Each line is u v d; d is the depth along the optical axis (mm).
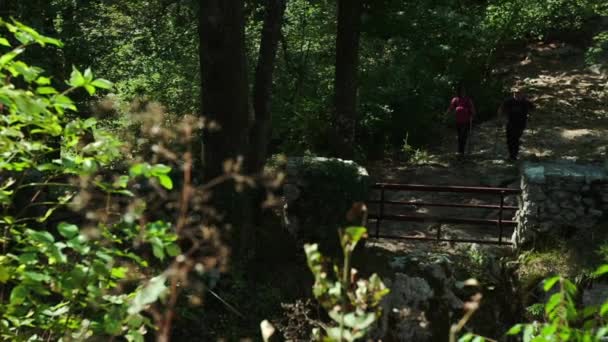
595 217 13836
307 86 21516
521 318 12531
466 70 26703
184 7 21375
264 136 14391
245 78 13062
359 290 2896
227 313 11359
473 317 12367
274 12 14531
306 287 12281
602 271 3203
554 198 13922
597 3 30906
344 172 13438
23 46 4074
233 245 12312
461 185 18094
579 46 30562
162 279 3186
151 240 3807
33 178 10008
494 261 13445
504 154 21281
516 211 14914
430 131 23328
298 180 13469
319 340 2951
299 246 13305
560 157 20625
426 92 23625
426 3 21922
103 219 4055
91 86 4113
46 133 4422
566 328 3016
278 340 11094
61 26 17000
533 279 12781
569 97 26438
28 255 3910
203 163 12984
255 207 13805
